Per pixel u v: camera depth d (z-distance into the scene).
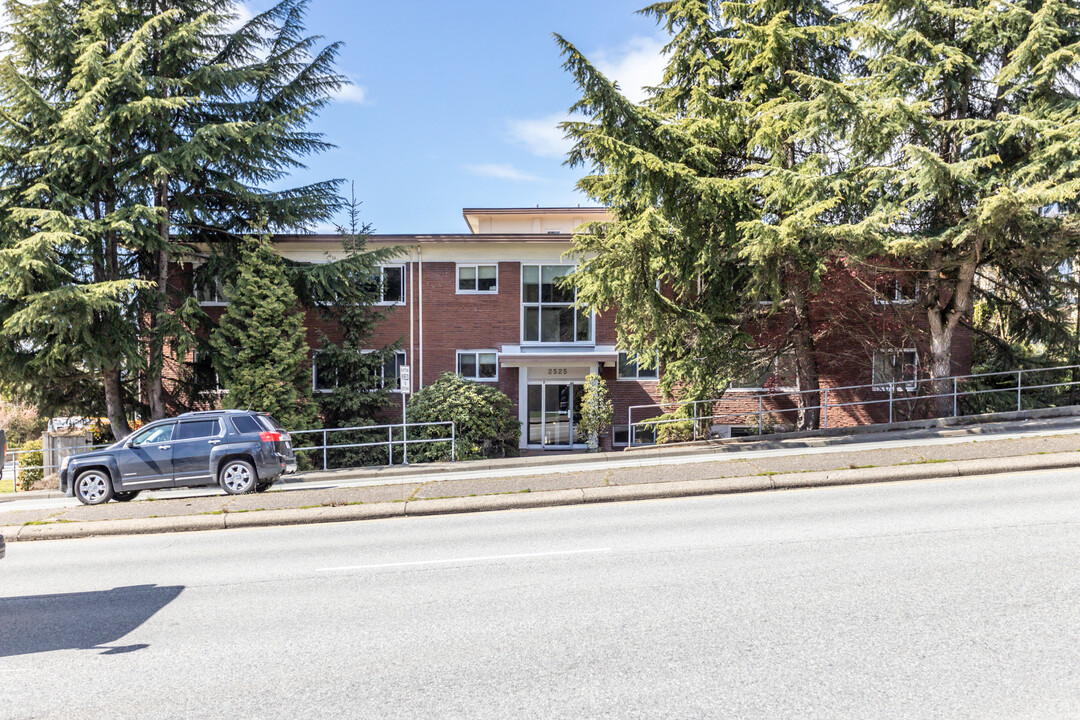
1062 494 8.52
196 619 5.80
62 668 4.87
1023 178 14.16
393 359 23.91
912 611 5.03
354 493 10.94
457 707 3.92
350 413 21.62
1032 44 14.33
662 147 15.42
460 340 24.05
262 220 19.83
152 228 18.41
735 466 11.08
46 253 15.49
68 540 9.66
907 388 21.59
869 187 14.62
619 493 10.00
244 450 13.30
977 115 16.95
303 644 5.07
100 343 17.33
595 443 21.80
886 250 14.43
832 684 3.96
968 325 20.14
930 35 16.25
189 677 4.58
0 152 17.22
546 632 5.02
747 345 18.17
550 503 9.96
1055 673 3.98
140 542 9.20
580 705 3.86
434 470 16.55
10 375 17.86
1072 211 14.79
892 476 10.07
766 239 13.44
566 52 14.44
